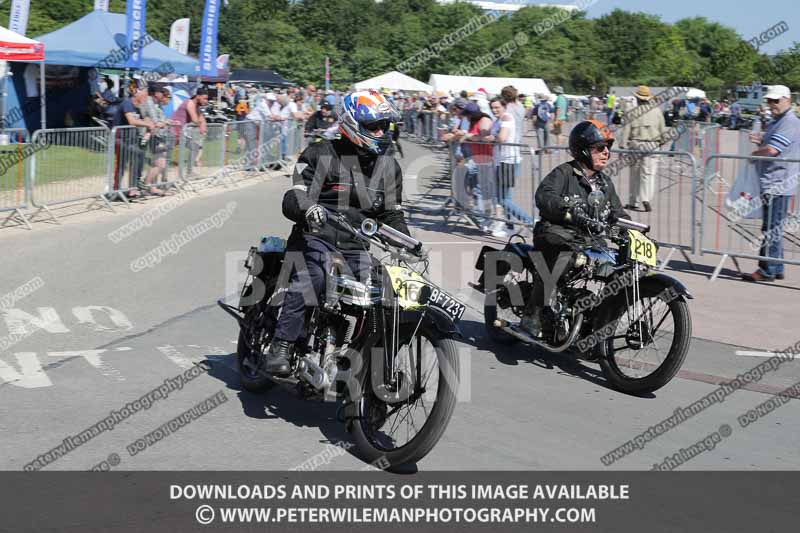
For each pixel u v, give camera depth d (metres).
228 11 46.06
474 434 4.42
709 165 8.59
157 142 12.55
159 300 7.03
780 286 8.18
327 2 48.75
